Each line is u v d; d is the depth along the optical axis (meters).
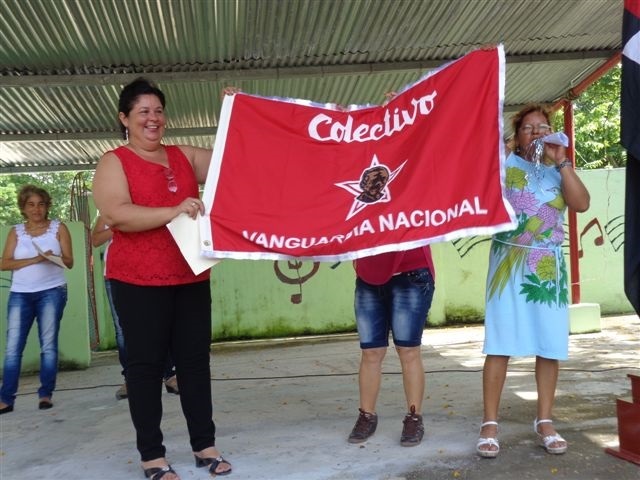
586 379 5.20
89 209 8.52
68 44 6.27
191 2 5.67
